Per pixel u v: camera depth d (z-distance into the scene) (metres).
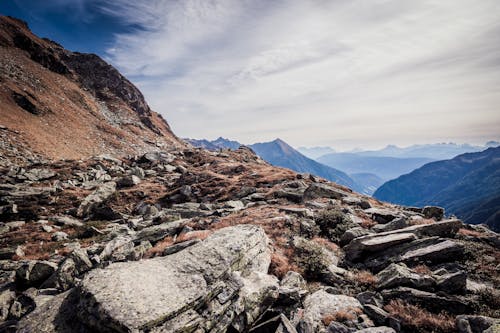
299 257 16.52
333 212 23.39
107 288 9.27
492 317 10.00
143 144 114.38
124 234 25.47
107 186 44.78
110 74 158.38
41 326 8.75
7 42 108.31
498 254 15.03
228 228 16.70
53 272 16.03
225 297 10.37
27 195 35.66
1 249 21.55
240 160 88.31
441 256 14.54
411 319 10.27
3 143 55.41
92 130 99.50
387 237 16.75
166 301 9.05
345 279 14.26
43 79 105.56
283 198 34.97
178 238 20.20
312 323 10.34
